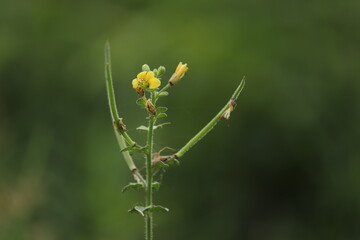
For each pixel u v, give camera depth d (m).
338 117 12.12
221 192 12.41
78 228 11.91
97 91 12.23
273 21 12.25
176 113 11.73
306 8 12.46
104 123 12.30
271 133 11.92
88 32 13.04
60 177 12.22
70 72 12.74
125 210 12.05
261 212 12.55
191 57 11.63
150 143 4.78
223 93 11.55
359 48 12.32
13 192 11.77
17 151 12.63
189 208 12.48
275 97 11.69
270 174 12.34
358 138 12.08
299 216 12.46
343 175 12.14
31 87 13.07
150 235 4.73
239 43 11.84
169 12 12.51
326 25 12.43
